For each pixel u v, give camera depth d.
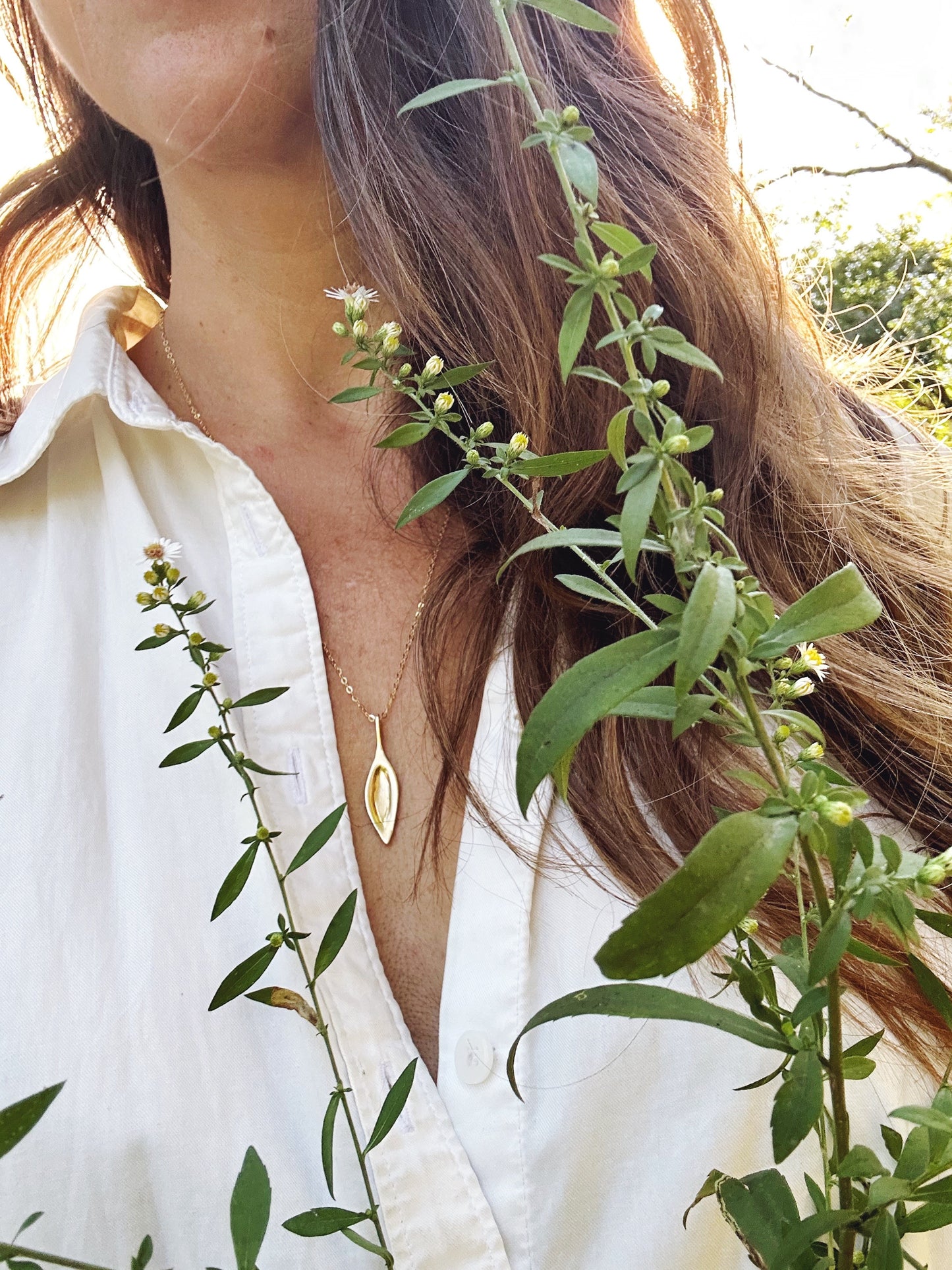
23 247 0.52
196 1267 0.28
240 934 0.31
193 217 0.38
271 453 0.40
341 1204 0.28
